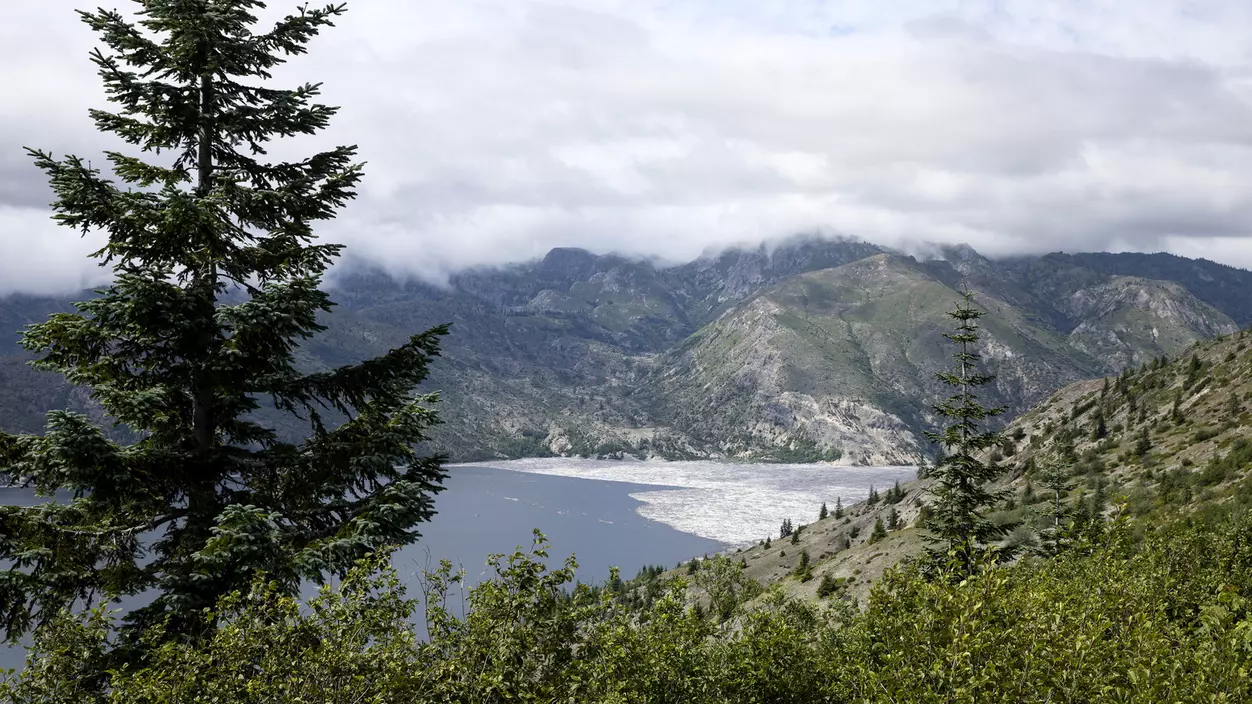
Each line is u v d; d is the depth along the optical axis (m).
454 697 9.52
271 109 14.65
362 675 8.98
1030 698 8.70
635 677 10.89
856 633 13.58
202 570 11.56
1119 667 8.94
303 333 13.48
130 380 13.00
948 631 9.31
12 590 11.05
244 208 14.09
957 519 27.14
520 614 10.36
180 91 13.95
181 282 13.60
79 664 10.56
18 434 11.17
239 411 14.18
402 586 10.07
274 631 8.85
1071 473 103.69
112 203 12.20
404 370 14.12
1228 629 11.04
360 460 13.18
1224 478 63.06
